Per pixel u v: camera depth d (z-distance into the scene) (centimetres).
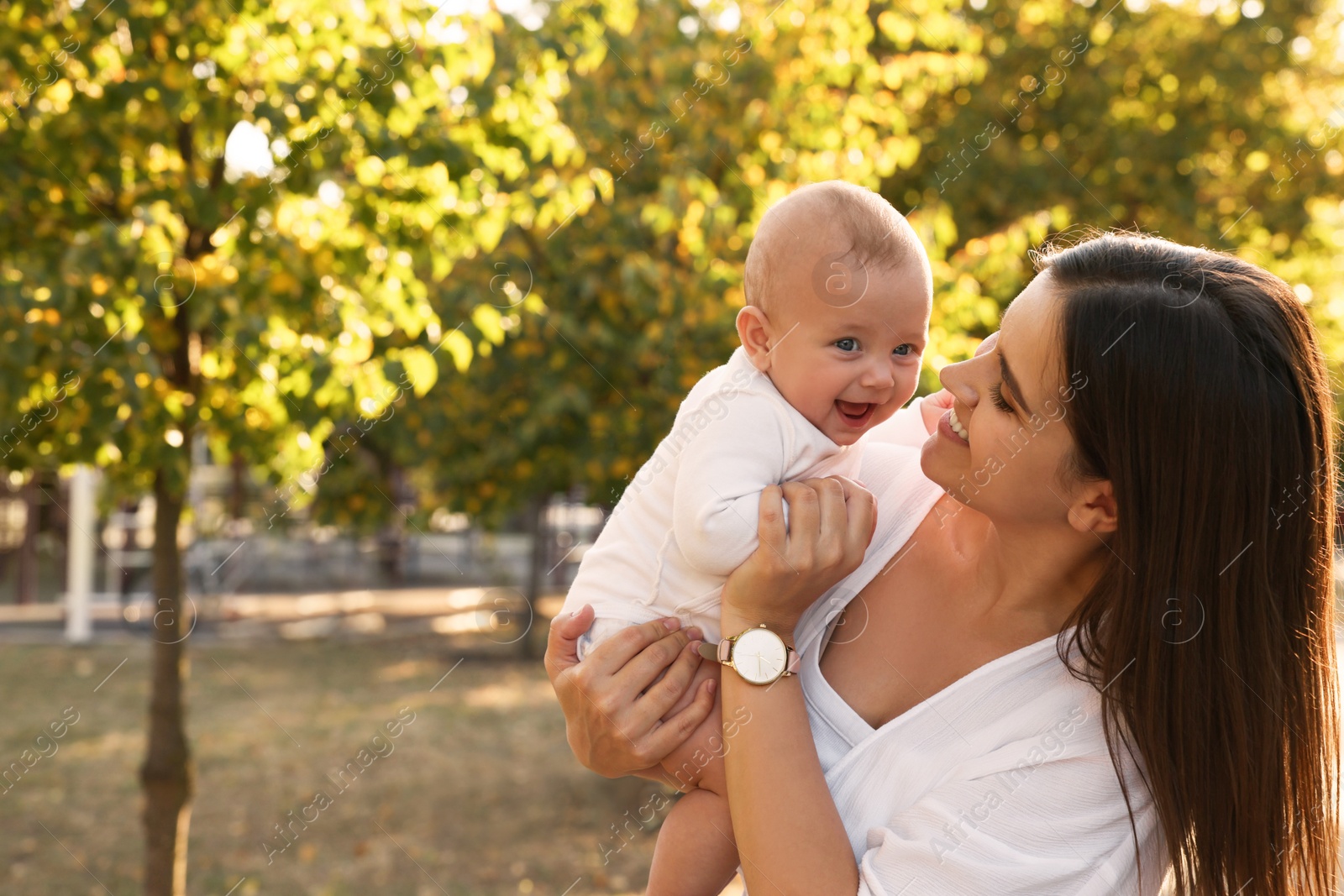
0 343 345
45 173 357
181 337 389
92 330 356
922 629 134
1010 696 125
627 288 484
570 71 518
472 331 416
